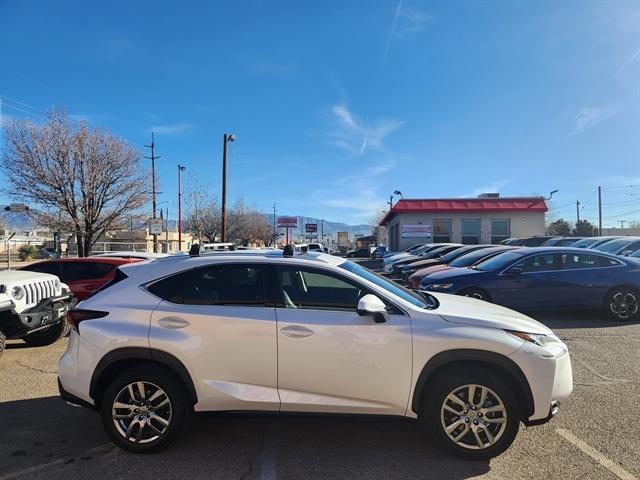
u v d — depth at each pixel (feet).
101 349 13.01
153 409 12.98
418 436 13.99
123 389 12.97
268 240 245.65
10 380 20.15
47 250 118.73
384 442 13.62
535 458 12.53
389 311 12.99
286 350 12.71
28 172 62.64
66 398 13.44
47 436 14.33
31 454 13.14
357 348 12.57
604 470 11.87
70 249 114.01
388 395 12.58
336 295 13.37
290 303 13.24
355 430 14.46
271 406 12.73
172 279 13.67
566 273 31.12
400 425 14.76
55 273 31.94
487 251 41.37
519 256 32.01
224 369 12.84
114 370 13.39
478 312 13.70
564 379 12.80
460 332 12.50
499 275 31.48
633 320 30.71
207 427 14.76
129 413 13.00
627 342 25.09
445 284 31.86
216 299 13.35
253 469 12.15
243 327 12.85
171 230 197.57
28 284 23.98
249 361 12.81
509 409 12.23
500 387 12.26
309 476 11.76
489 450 12.27
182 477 11.79
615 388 17.84
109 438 13.71
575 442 13.42
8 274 24.62
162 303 13.34
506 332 12.63
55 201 63.52
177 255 15.20
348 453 12.96
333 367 12.63
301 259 13.98
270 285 13.42
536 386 12.30
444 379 12.44
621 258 31.53
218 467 12.27
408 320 12.78
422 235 101.71
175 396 12.90
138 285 13.71
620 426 14.46
